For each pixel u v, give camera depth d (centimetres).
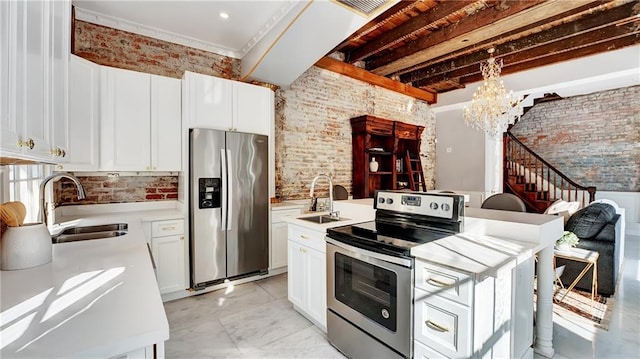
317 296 236
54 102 133
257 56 350
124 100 294
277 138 436
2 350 69
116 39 326
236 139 337
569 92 548
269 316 264
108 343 73
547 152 725
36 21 107
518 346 173
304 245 251
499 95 429
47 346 71
